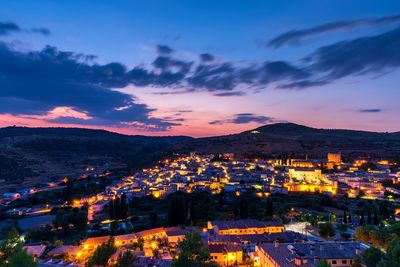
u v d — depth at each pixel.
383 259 113.12
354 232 180.12
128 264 127.56
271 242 157.88
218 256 140.38
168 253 152.50
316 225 198.38
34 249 164.62
